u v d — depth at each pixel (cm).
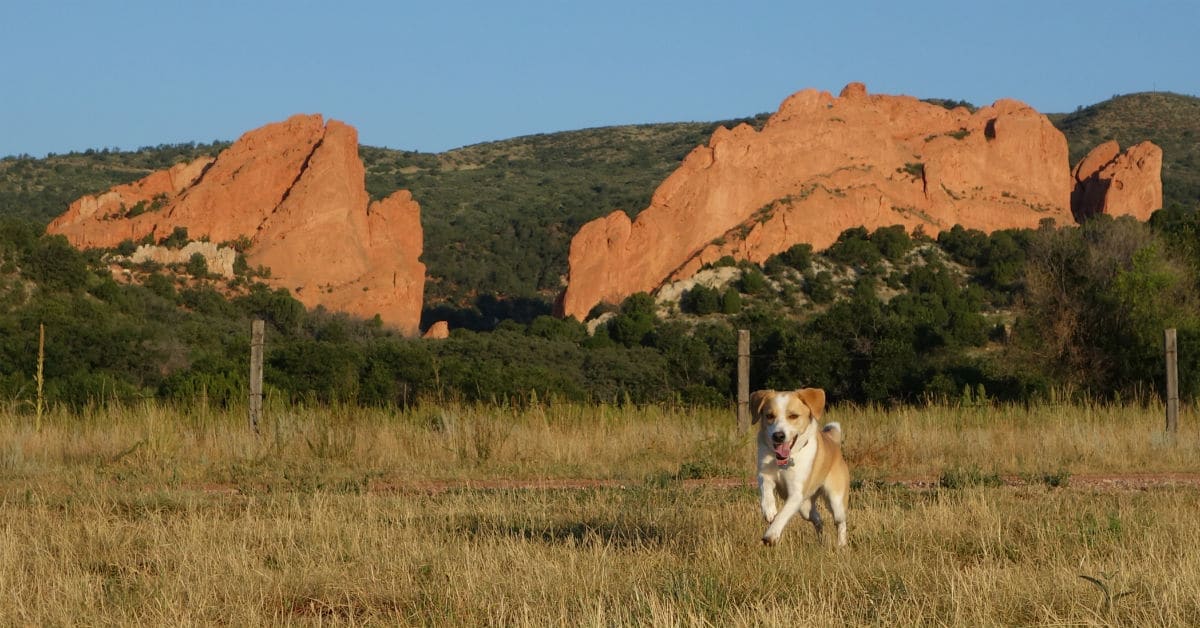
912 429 1702
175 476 1259
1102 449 1577
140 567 774
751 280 8588
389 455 1452
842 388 3734
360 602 682
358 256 10381
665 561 768
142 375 3866
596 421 1734
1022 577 691
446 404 1847
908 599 638
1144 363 3281
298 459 1424
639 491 1055
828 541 820
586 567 731
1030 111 11625
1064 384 3378
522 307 12331
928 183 10500
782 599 665
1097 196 11288
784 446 757
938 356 4269
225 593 684
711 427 1711
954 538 853
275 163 10631
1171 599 632
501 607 630
